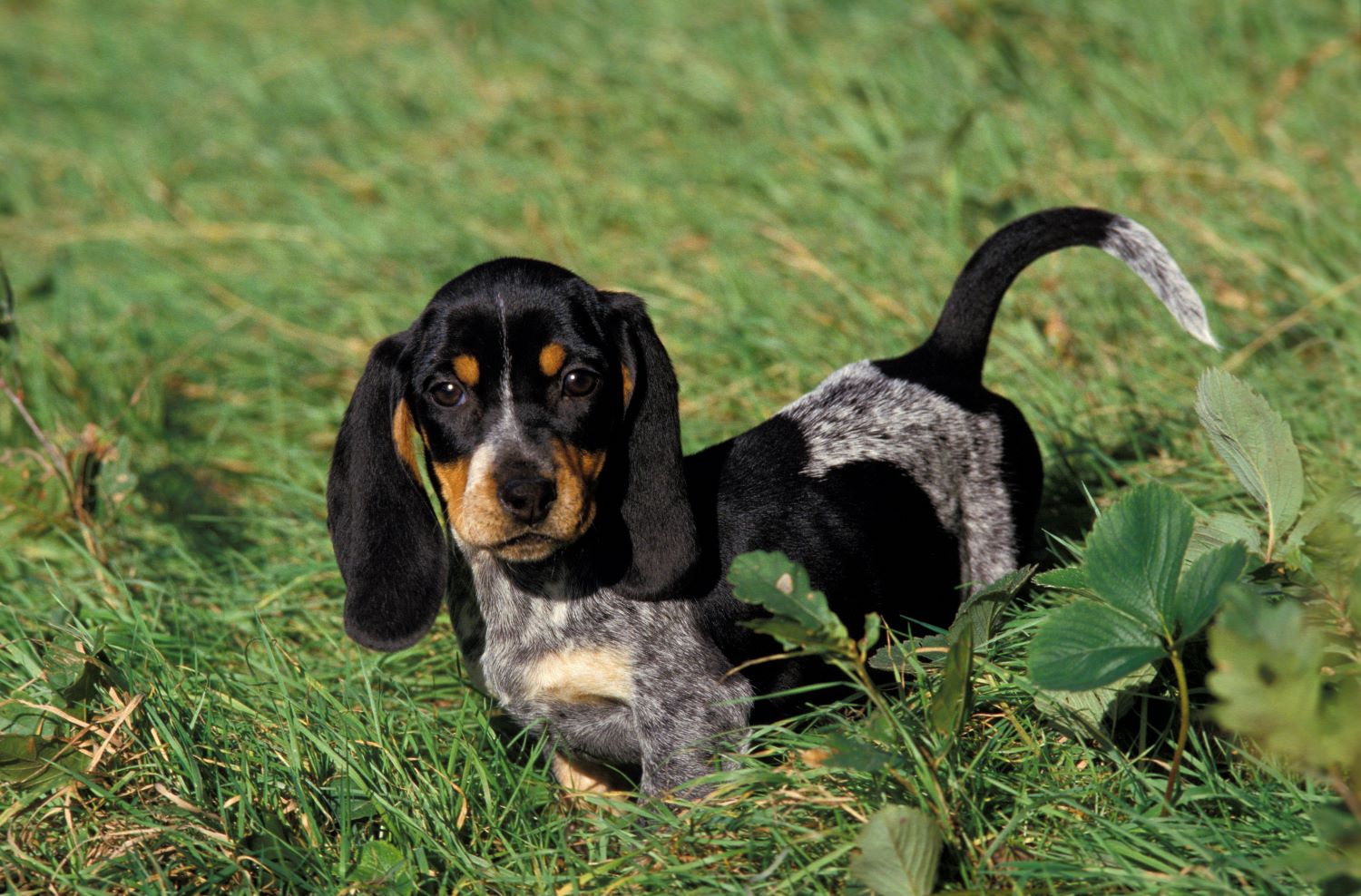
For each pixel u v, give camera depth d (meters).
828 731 5.11
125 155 12.77
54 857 4.87
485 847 4.93
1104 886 4.26
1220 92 10.39
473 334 5.03
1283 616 3.78
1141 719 4.94
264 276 10.32
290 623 6.64
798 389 7.75
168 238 11.08
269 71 14.05
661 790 5.23
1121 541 4.39
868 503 5.63
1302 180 9.11
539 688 5.39
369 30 14.78
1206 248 8.59
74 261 11.03
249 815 4.98
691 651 5.28
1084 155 9.91
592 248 9.84
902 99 10.88
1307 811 4.42
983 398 6.11
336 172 11.82
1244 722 3.78
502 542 4.81
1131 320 8.05
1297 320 7.71
